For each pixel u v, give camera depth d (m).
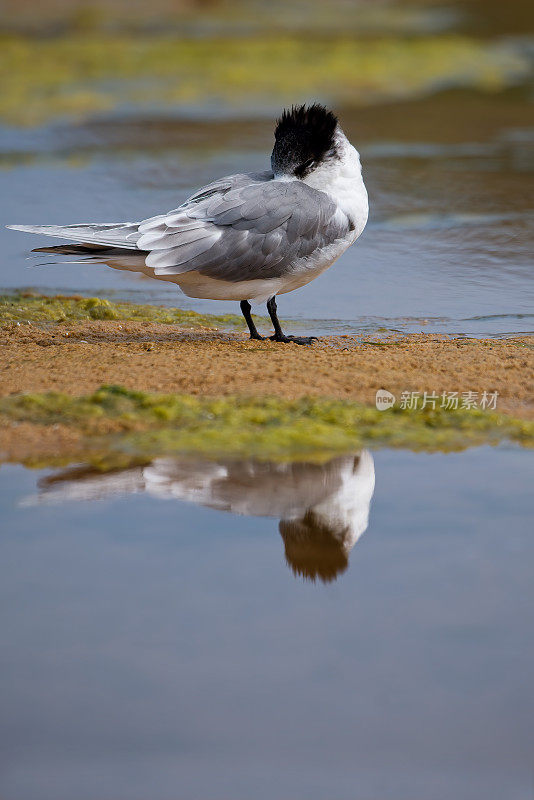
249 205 12.59
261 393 10.96
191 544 8.04
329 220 12.93
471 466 9.45
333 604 7.18
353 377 11.41
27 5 46.62
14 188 21.50
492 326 14.61
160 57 36.47
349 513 8.55
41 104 29.86
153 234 12.33
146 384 11.20
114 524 8.38
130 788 5.50
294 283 13.28
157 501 8.81
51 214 19.64
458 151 24.52
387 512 8.55
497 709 6.06
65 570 7.62
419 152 24.45
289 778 5.55
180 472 9.38
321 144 12.99
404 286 16.52
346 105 29.67
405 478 9.21
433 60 36.16
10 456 9.66
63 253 12.35
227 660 6.53
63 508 8.66
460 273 17.02
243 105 29.86
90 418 10.32
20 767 5.63
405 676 6.37
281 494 8.92
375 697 6.16
